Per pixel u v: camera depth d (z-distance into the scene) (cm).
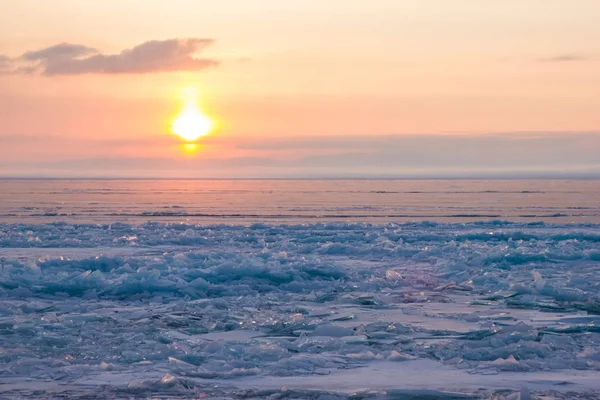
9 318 1027
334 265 1495
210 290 1289
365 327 977
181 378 711
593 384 707
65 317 1038
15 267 1452
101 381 718
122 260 1512
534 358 814
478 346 870
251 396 671
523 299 1205
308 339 901
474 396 665
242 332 968
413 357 819
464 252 1825
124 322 1020
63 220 3488
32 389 690
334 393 673
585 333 950
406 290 1331
